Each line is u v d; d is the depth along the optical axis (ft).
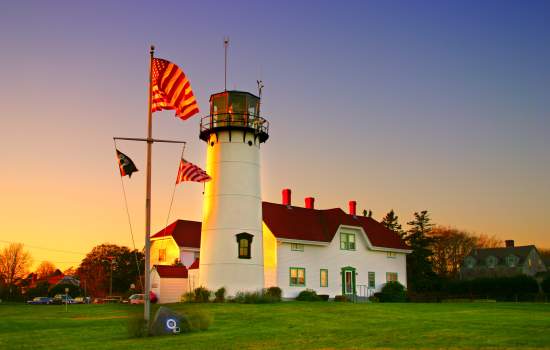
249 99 149.28
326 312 111.14
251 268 142.72
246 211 144.46
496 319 95.86
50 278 370.32
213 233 143.74
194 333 81.61
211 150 148.56
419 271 267.59
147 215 82.84
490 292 226.58
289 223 172.55
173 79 89.20
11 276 361.92
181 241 192.44
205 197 147.74
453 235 367.04
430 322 92.32
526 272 313.53
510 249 327.26
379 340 72.18
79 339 77.77
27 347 70.90
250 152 147.95
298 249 169.99
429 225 278.46
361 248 189.57
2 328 92.58
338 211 188.03
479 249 338.13
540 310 116.26
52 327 92.89
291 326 90.12
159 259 198.08
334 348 65.77
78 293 288.10
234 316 104.73
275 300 139.23
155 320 80.53
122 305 150.92
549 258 359.66
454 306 129.39
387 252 198.08
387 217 303.27
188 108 88.89
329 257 178.29
